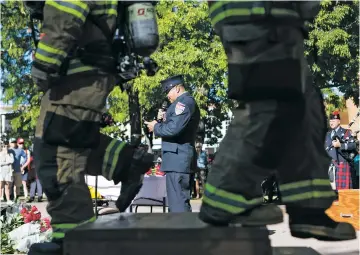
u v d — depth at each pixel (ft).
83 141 9.12
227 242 7.68
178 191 18.11
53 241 9.14
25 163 48.55
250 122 8.05
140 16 9.13
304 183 8.41
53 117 9.00
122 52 9.36
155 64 9.70
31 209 20.30
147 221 8.71
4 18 54.95
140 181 10.17
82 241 7.94
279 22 7.91
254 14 7.86
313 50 52.37
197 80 53.47
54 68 8.57
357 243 16.92
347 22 53.93
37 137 9.20
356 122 34.58
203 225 8.18
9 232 19.47
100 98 9.20
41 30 8.94
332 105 56.03
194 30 53.26
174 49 52.90
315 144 8.40
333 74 54.34
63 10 8.45
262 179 8.36
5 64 70.69
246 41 7.97
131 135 10.92
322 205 8.38
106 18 8.96
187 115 17.85
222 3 8.06
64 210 9.07
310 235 8.75
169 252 7.77
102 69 9.16
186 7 53.47
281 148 8.18
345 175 27.25
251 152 8.06
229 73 8.18
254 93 7.99
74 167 9.16
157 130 18.01
